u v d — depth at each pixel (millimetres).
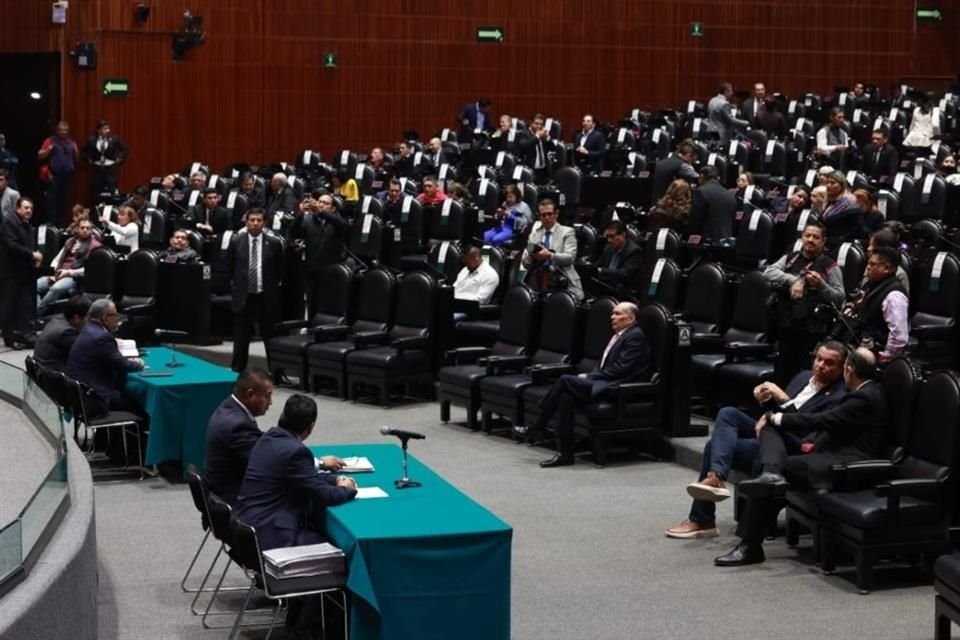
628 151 23641
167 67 26672
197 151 27125
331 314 15297
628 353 11820
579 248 16469
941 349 12461
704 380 12430
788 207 17281
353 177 22969
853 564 9141
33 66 26406
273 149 27812
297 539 7676
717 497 9445
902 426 9000
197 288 16156
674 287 13523
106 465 12117
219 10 27109
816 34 31141
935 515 8602
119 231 18578
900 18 31594
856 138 25250
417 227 18297
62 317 13695
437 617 7117
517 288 13477
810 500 9062
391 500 7793
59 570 6602
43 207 26797
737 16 30641
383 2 28375
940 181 17672
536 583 8828
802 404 9602
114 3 26062
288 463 7730
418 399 14656
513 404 12500
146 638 7914
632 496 10867
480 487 11148
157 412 11188
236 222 20312
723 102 24828
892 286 10703
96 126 26125
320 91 28094
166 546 9695
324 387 15141
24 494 8477
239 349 15625
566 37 29625
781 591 8641
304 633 7938
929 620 8102
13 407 10789
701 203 15445
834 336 10961
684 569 9102
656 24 30141
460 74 29062
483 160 23266
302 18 27828
